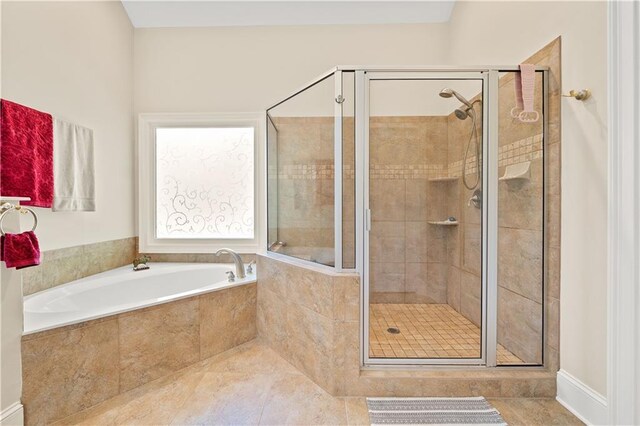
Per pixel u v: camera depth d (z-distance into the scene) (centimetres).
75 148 210
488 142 171
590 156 134
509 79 171
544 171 159
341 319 158
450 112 230
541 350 163
